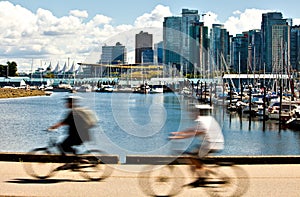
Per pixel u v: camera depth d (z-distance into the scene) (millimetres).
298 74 82688
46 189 9531
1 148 31594
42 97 111875
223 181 10227
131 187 9750
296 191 9461
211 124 10844
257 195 9141
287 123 48781
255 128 48188
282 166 12086
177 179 10469
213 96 71812
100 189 9555
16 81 161750
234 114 63562
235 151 33500
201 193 9289
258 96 72375
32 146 32344
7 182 10164
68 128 11836
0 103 89625
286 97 67125
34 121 54125
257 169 11648
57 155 12078
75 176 10820
